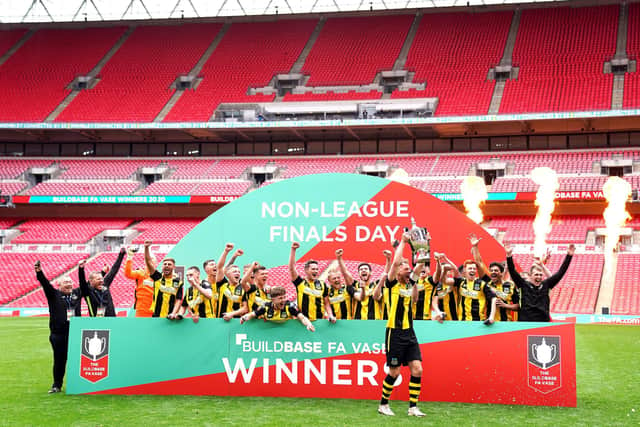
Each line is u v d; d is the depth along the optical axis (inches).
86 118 1413.6
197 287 349.7
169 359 340.8
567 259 327.9
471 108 1315.2
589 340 662.5
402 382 323.0
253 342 337.4
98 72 1588.3
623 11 1507.1
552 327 310.3
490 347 316.5
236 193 1295.5
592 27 1482.5
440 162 1334.9
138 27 1759.4
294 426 263.9
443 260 318.0
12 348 571.8
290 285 1034.7
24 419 277.3
